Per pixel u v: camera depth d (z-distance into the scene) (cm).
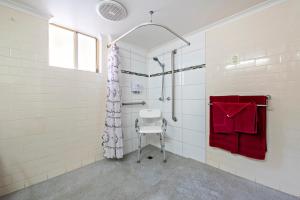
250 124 152
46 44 166
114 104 210
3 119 139
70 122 185
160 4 147
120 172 182
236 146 167
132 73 258
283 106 141
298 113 134
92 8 152
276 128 145
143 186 154
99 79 212
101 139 217
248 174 164
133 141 259
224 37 180
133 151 254
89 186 154
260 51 153
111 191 146
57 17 167
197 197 138
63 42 187
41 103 162
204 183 159
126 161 213
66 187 153
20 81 148
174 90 239
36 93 159
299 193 135
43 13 158
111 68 211
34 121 158
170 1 143
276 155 146
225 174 176
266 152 152
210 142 192
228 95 177
